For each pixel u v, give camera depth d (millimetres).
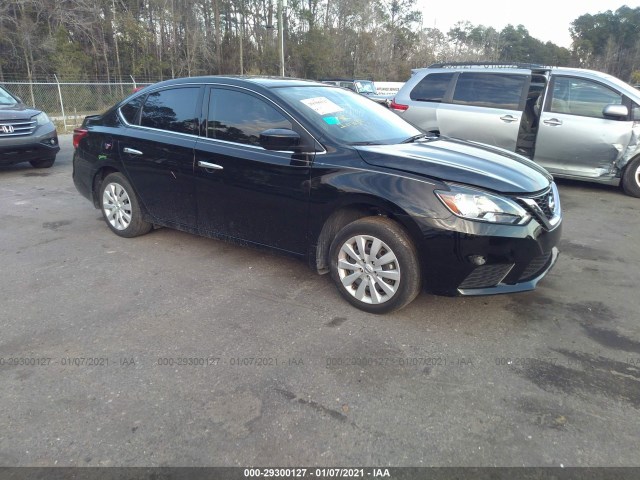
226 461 2199
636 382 2775
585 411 2529
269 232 3986
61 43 30734
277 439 2326
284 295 3844
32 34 29344
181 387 2701
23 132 8352
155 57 38156
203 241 5113
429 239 3164
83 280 4117
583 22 81312
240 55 42156
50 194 7133
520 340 3213
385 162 3410
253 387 2705
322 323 3410
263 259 4613
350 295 3619
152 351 3057
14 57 29188
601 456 2234
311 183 3605
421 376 2818
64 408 2533
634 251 4926
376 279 3449
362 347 3113
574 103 7027
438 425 2426
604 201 6867
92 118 5383
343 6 51531
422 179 3232
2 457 2209
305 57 46375
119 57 36625
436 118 7699
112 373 2826
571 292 3951
